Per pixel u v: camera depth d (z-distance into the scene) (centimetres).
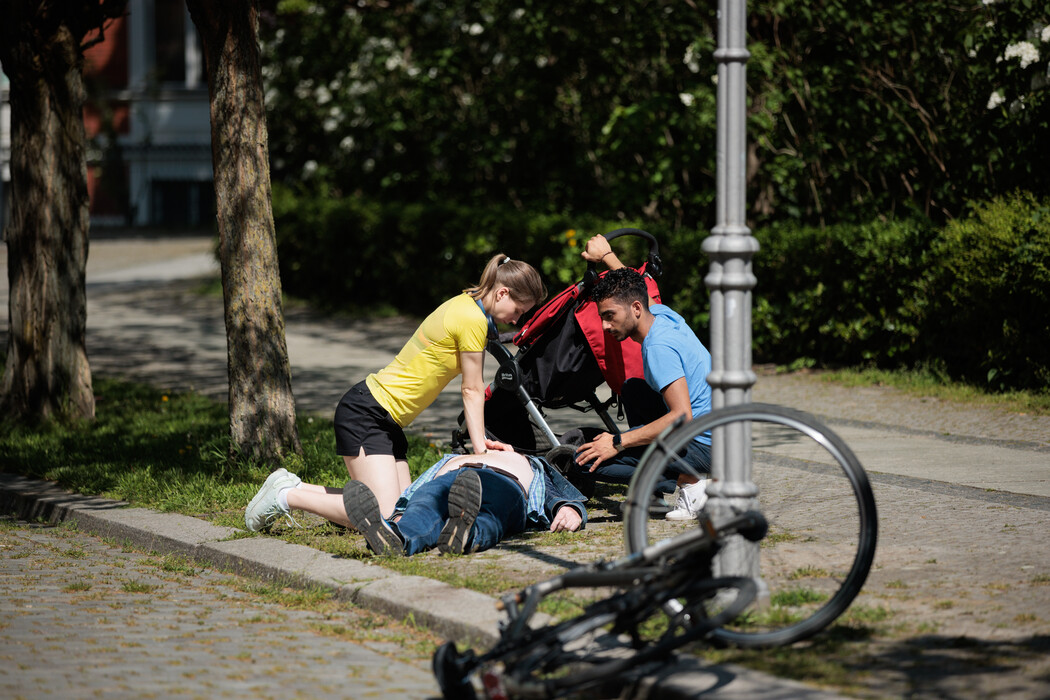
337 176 2988
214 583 858
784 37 2064
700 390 918
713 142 2131
